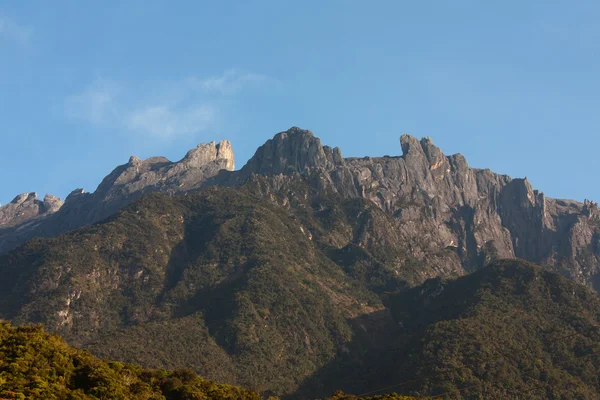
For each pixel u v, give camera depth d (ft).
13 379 607.37
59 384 628.28
